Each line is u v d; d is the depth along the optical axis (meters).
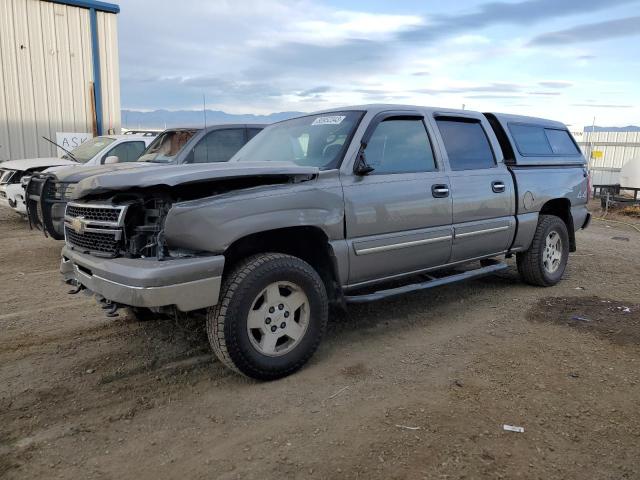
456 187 5.04
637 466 2.81
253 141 5.43
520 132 6.14
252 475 2.72
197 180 3.46
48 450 2.96
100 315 5.26
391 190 4.48
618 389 3.69
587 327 4.98
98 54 15.91
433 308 5.59
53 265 7.48
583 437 3.08
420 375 3.93
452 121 5.36
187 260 3.42
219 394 3.64
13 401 3.51
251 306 3.64
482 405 3.45
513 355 4.30
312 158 4.46
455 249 5.10
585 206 6.99
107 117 16.41
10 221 11.34
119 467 2.80
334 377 3.91
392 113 4.72
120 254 3.63
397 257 4.56
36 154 15.23
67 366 4.07
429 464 2.80
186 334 4.73
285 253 4.18
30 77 14.88
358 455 2.89
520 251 6.05
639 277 7.06
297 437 3.09
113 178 3.49
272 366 3.75
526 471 2.75
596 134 19.61
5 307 5.52
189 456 2.91
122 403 3.50
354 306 5.64
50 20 15.00
